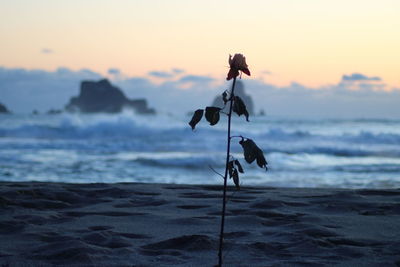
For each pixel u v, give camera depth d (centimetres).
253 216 532
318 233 459
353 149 2177
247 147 272
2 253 380
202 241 411
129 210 595
